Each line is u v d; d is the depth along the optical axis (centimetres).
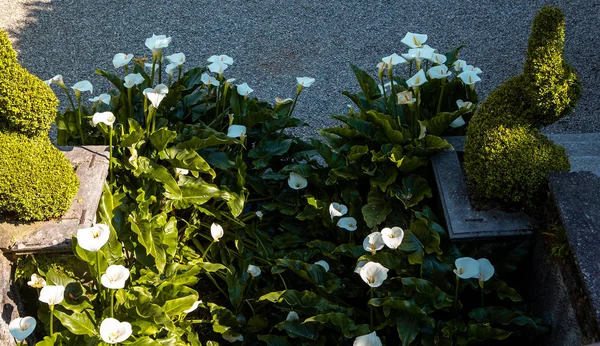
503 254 346
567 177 327
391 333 333
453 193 353
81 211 323
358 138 396
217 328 331
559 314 316
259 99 556
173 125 407
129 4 684
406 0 688
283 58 607
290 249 376
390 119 382
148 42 395
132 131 361
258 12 672
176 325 331
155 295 329
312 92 566
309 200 362
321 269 344
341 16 666
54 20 656
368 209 363
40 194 307
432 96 411
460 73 399
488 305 338
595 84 569
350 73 589
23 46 621
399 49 619
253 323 338
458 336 311
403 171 373
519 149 335
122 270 295
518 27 646
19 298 315
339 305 340
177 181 376
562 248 309
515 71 589
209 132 385
